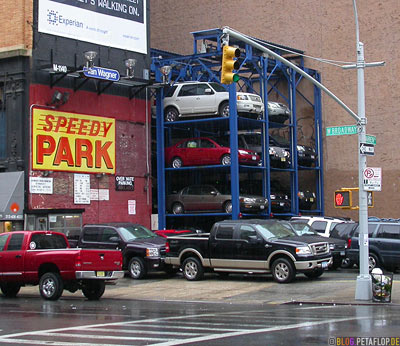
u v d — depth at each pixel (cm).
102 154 3266
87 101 3216
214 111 3344
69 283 1930
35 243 1980
